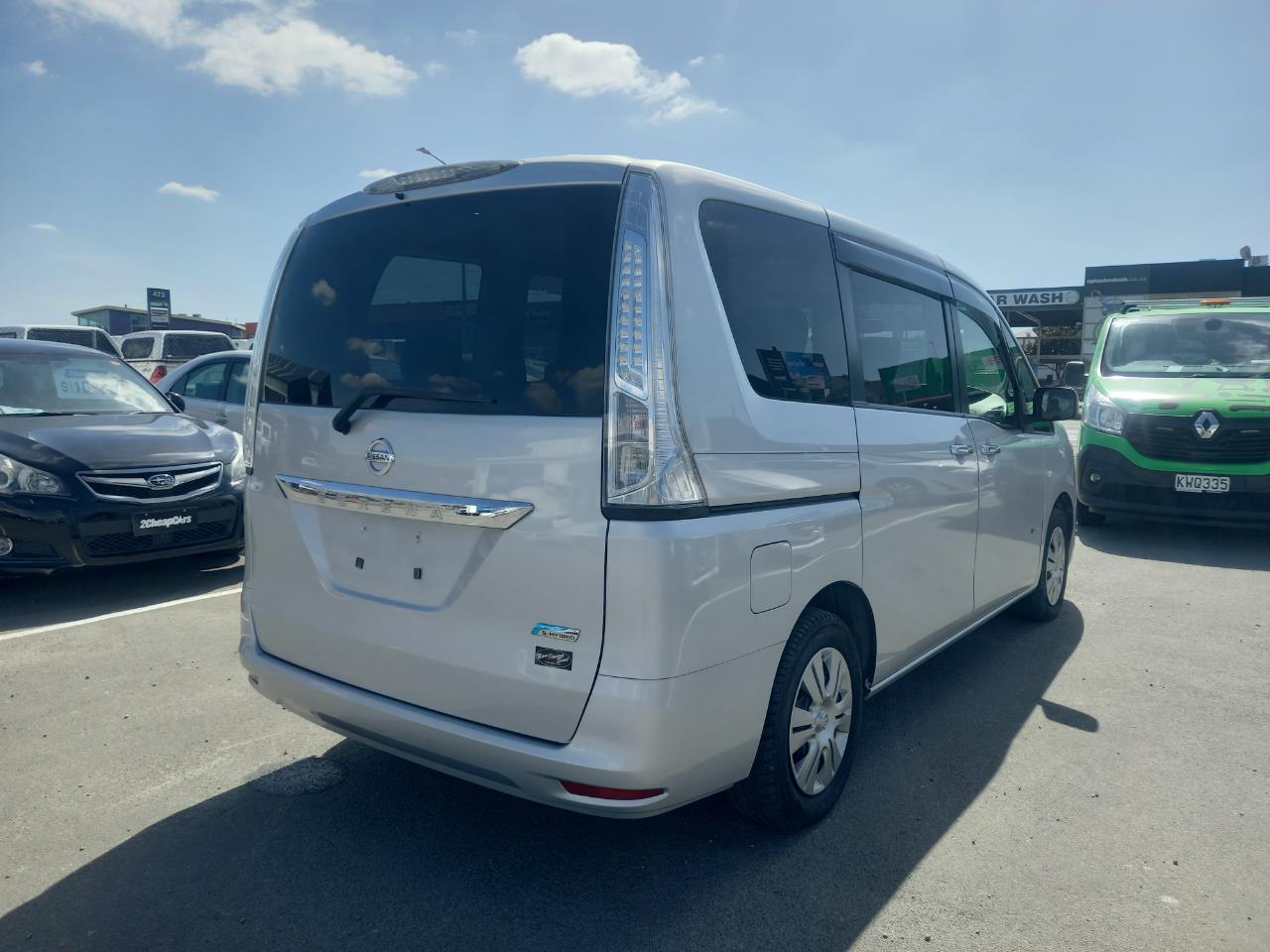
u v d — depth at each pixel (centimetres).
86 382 748
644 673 245
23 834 316
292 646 317
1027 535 519
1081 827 333
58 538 591
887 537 354
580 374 255
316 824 326
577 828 326
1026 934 270
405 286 297
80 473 606
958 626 444
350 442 295
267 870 296
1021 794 357
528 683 258
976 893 290
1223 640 561
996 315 509
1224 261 4444
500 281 276
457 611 271
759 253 306
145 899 279
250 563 337
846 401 338
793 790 312
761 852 312
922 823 334
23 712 420
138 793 346
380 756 382
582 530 250
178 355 1811
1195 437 816
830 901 284
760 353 294
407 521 283
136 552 625
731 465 270
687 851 312
